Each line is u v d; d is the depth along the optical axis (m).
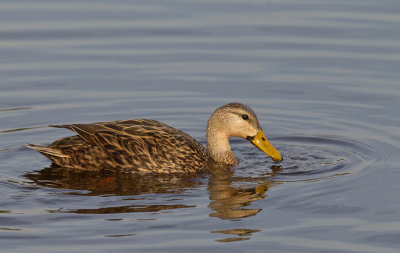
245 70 19.98
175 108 18.00
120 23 23.06
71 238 11.04
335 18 23.36
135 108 17.92
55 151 14.38
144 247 10.73
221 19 23.50
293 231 11.28
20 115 17.33
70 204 12.45
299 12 24.08
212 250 10.66
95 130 14.43
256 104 18.11
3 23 22.75
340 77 19.36
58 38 21.88
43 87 18.84
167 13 24.00
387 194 12.73
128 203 12.52
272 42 21.72
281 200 12.59
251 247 10.76
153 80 19.44
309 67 20.05
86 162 14.42
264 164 15.00
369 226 11.41
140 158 14.38
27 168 14.45
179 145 14.69
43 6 24.45
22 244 10.84
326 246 10.76
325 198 12.62
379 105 17.72
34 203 12.47
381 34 21.95
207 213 12.04
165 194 13.04
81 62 20.38
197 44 21.67
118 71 19.89
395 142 15.60
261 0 25.42
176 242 10.90
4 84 18.89
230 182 13.79
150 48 21.36
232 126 15.04
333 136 16.30
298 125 16.98
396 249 10.63
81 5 24.62
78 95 18.50
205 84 19.25
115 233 11.22
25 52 20.88
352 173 13.97
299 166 14.66
